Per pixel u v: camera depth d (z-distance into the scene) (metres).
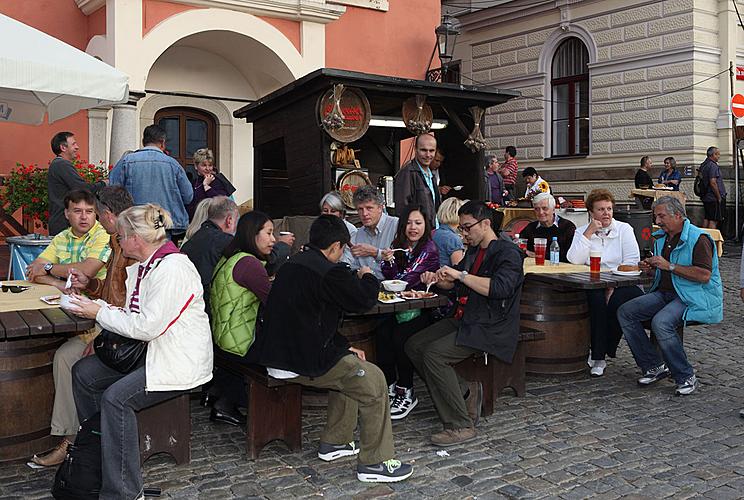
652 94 16.59
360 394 3.99
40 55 5.27
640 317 5.81
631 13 16.84
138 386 3.63
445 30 12.86
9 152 10.33
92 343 4.30
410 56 13.34
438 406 4.66
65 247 5.30
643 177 15.27
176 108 12.65
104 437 3.58
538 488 3.94
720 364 6.60
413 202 6.78
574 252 6.49
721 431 4.84
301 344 3.96
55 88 5.29
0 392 4.07
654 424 4.98
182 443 4.24
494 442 4.64
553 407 5.34
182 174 6.88
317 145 7.14
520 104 19.25
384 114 8.78
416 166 6.81
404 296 4.89
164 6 10.55
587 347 6.15
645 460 4.34
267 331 4.05
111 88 5.55
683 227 5.68
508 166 15.34
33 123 7.07
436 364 4.60
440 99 7.86
